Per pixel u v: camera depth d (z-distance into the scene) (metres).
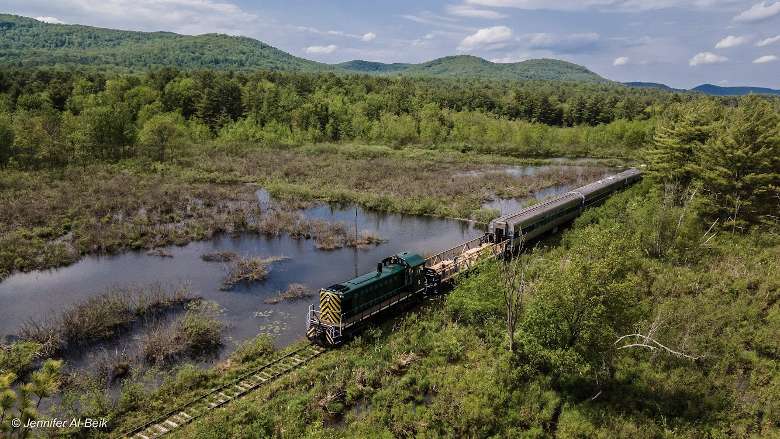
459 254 42.25
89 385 23.42
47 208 53.41
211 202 60.00
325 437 19.78
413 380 24.77
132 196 60.44
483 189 73.50
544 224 48.00
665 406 22.98
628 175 72.25
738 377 25.45
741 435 21.16
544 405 23.33
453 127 131.75
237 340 28.83
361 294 28.98
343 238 48.78
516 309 26.81
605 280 23.50
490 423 21.61
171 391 23.22
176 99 120.88
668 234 41.94
